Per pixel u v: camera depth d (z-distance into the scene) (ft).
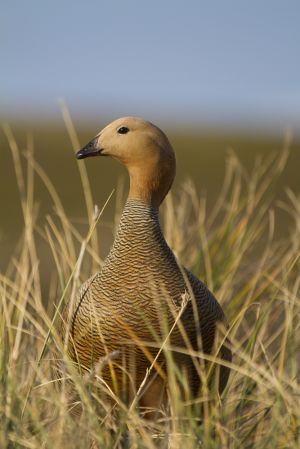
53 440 55.67
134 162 65.16
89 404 57.16
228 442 60.70
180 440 56.29
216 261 79.87
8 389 59.06
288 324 65.92
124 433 60.64
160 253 62.23
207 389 60.49
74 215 177.99
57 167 264.52
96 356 61.46
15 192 215.72
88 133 464.24
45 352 68.33
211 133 555.69
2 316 65.98
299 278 71.61
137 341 60.13
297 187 214.07
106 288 61.41
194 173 264.93
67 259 74.54
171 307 60.54
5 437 55.21
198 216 87.25
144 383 59.36
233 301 76.84
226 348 63.82
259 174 103.81
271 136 535.19
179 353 60.54
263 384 58.85
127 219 63.93
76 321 62.23
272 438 57.06
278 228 150.92
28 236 74.43
